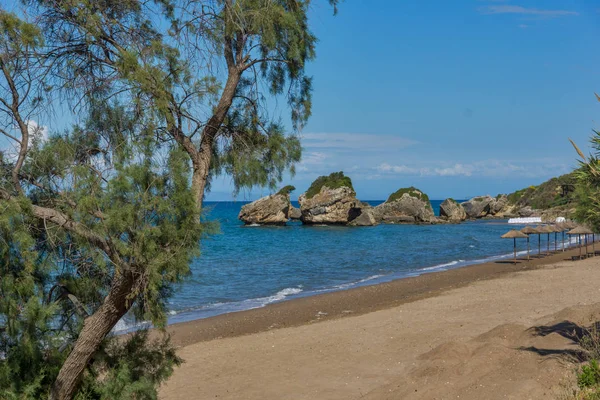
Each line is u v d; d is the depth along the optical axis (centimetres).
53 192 641
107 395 631
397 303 2153
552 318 1334
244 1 654
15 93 609
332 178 8750
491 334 1198
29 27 592
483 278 2881
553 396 746
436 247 5319
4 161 616
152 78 615
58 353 638
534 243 5738
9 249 589
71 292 662
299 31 696
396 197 10031
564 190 9638
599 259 3584
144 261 561
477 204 12081
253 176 729
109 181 565
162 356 711
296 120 780
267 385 1084
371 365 1161
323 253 4744
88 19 608
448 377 938
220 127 723
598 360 819
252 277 3228
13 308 580
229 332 1752
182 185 576
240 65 699
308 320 1912
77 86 636
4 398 574
